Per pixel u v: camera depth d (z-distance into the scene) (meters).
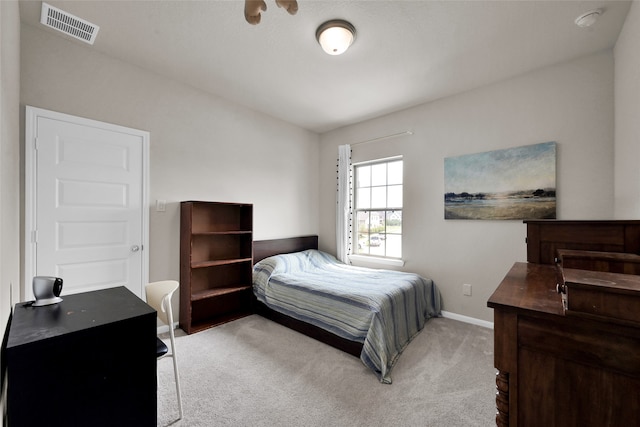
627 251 1.47
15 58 1.52
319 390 1.81
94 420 0.86
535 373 0.87
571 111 2.39
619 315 0.73
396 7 1.81
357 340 2.21
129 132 2.50
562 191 2.43
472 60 2.41
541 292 1.06
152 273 2.64
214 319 3.01
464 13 1.85
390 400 1.72
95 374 0.86
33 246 2.01
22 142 1.98
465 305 2.97
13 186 1.48
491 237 2.80
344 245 3.98
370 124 3.84
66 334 0.81
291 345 2.44
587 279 0.81
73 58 2.21
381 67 2.54
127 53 2.36
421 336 2.61
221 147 3.21
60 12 1.88
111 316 0.94
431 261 3.21
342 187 4.00
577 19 1.88
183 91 2.88
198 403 1.68
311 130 4.35
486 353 2.29
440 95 3.09
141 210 2.57
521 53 2.30
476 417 1.57
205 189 3.07
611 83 2.21
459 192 2.98
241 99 3.25
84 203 2.26
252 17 1.47
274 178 3.81
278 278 3.03
